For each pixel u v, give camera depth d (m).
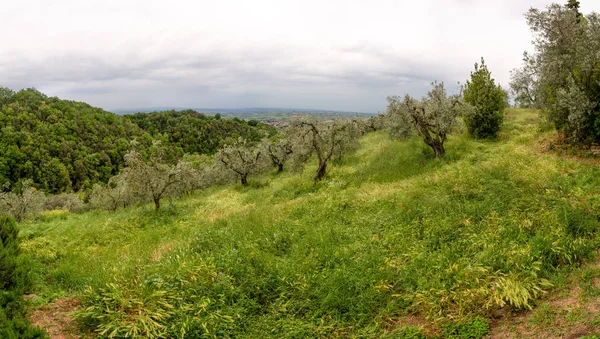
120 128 82.56
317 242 8.29
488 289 5.39
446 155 15.79
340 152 21.75
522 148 13.91
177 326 5.19
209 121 95.75
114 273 6.59
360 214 10.24
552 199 8.02
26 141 65.06
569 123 12.12
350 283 6.21
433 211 9.12
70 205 37.84
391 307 5.62
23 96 80.56
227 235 9.28
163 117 97.44
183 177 17.75
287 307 5.97
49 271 7.79
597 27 10.83
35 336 4.50
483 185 10.27
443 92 16.61
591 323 4.20
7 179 60.53
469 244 7.05
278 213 11.59
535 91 13.97
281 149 26.98
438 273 6.11
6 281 5.54
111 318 5.18
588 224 6.57
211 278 6.55
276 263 7.26
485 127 17.81
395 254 7.29
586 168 9.80
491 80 18.27
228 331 5.35
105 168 72.44
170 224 14.25
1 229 6.86
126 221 14.66
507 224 7.50
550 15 11.91
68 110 79.38
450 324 5.02
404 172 15.29
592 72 11.16
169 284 6.16
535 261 5.84
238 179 26.77
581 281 5.19
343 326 5.39
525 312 4.96
